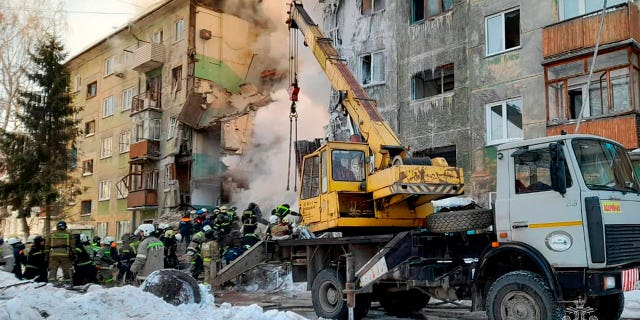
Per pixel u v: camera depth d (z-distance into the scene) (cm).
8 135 2989
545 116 1673
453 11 1972
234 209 1897
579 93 1609
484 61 1853
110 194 3631
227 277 1150
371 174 890
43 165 2981
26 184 2902
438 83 2036
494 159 1783
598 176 651
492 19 1861
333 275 878
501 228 696
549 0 1708
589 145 668
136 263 1217
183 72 3161
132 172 3412
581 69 1577
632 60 1487
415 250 756
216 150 3122
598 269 615
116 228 3528
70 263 1250
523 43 1756
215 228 1578
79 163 3953
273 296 1270
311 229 966
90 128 3962
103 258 1412
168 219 2731
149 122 3272
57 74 3058
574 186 637
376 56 2209
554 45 1617
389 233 905
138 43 3569
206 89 3184
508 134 1778
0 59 3028
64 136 3028
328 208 896
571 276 627
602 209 623
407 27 2108
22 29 3055
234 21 3378
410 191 792
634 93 1462
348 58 2297
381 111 2136
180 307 806
